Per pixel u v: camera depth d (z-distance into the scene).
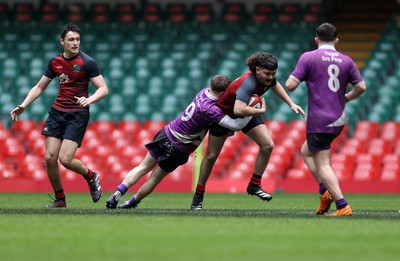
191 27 93.06
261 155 39.44
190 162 69.25
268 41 89.75
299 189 68.62
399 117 78.38
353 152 71.94
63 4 98.56
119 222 31.09
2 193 64.50
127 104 81.00
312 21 93.94
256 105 35.69
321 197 36.03
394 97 81.00
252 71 36.25
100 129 74.81
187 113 38.09
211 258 21.30
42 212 36.94
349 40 93.69
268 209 42.59
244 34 91.19
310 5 95.50
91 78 40.28
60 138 40.97
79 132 40.47
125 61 87.00
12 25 94.31
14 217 33.50
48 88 82.25
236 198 57.41
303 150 36.59
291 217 34.19
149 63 86.44
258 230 28.25
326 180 34.56
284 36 90.50
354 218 33.59
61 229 28.39
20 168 71.94
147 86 83.12
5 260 21.17
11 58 88.75
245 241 25.08
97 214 35.53
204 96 38.06
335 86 34.34
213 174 71.00
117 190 38.94
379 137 74.50
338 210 34.72
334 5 96.88
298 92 80.31
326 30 34.69
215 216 34.69
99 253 22.31
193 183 68.19
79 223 30.62
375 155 71.00
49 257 21.59
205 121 37.88
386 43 90.69
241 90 35.78
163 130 38.69
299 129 73.62
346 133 76.00
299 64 34.53
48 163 41.06
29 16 96.88
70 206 44.00
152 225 29.89
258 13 95.06
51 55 89.31
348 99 35.28
